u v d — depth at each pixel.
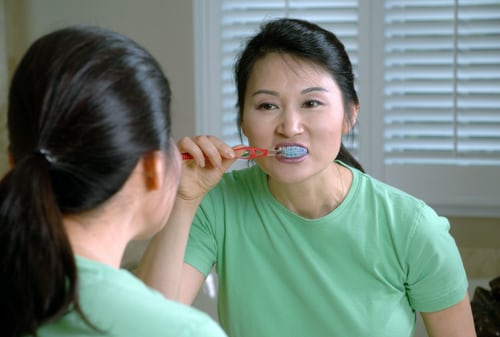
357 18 2.31
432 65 2.29
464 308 1.12
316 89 1.02
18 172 0.62
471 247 2.30
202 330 0.66
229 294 1.15
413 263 1.08
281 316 1.13
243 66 1.07
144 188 0.71
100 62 0.64
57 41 0.65
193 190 1.04
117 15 2.36
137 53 0.67
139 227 0.74
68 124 0.63
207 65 2.39
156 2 2.33
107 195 0.66
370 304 1.10
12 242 0.62
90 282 0.65
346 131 1.11
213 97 2.40
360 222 1.10
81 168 0.64
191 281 1.13
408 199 1.11
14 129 0.66
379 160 2.35
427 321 1.14
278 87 1.02
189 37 2.33
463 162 2.30
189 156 1.03
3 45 2.31
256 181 1.15
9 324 0.63
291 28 1.04
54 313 0.62
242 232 1.14
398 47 2.31
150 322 0.64
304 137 1.03
